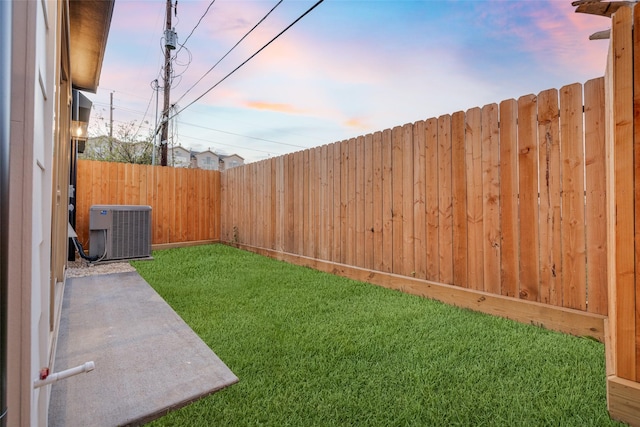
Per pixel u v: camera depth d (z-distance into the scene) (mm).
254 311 3031
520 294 2883
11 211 776
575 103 2572
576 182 2564
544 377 1866
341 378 1852
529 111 2842
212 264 5367
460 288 3270
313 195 5215
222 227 7969
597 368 1964
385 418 1521
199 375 1876
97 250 5461
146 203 6945
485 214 3141
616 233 1612
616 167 1611
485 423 1488
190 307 3139
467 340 2385
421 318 2865
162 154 11602
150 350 2203
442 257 3490
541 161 2766
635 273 1547
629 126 1567
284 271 4863
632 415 1485
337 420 1501
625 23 1578
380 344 2305
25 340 801
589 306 2480
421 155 3707
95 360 2061
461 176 3338
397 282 3838
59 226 3387
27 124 804
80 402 1615
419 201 3723
